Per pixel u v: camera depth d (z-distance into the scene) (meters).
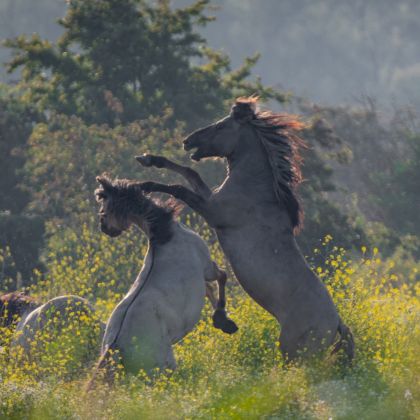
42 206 131.38
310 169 133.50
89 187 124.19
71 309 43.41
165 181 120.38
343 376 40.41
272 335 47.12
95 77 155.50
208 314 51.47
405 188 193.12
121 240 80.25
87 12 158.88
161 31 157.00
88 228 111.88
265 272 41.75
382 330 48.28
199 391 35.69
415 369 38.09
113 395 33.53
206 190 42.72
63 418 32.28
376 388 36.72
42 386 35.34
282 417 32.72
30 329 43.16
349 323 47.81
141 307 38.34
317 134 136.00
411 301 54.75
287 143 43.19
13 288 113.88
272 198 42.69
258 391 34.59
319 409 33.06
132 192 41.22
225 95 156.88
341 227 129.25
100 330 43.62
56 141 129.38
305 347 41.25
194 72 158.50
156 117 141.88
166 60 154.75
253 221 42.34
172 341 39.50
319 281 42.09
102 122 150.38
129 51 154.12
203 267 41.75
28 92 160.25
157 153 124.44
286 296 41.59
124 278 75.75
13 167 137.25
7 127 144.25
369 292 52.22
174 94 153.38
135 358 37.09
